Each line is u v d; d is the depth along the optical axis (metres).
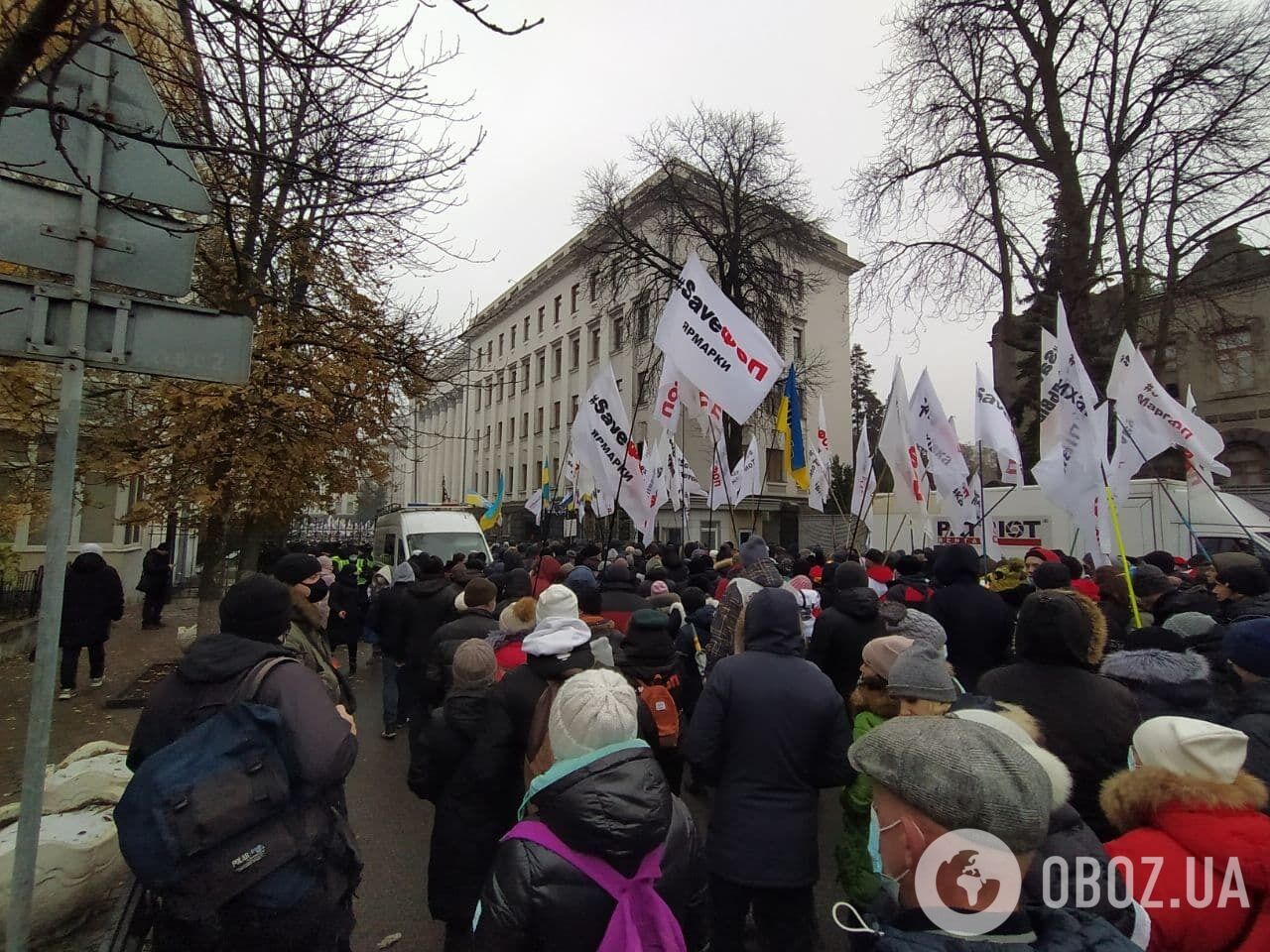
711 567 8.80
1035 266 17.66
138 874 1.70
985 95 17.22
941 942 1.16
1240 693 2.69
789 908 2.60
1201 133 15.12
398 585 6.36
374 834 4.66
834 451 37.38
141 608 17.31
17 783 5.07
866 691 3.18
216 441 7.35
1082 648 2.63
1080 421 5.57
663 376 7.42
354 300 8.34
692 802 5.15
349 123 5.82
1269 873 1.51
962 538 8.50
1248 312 25.62
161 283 2.35
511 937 1.58
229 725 1.87
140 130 2.40
